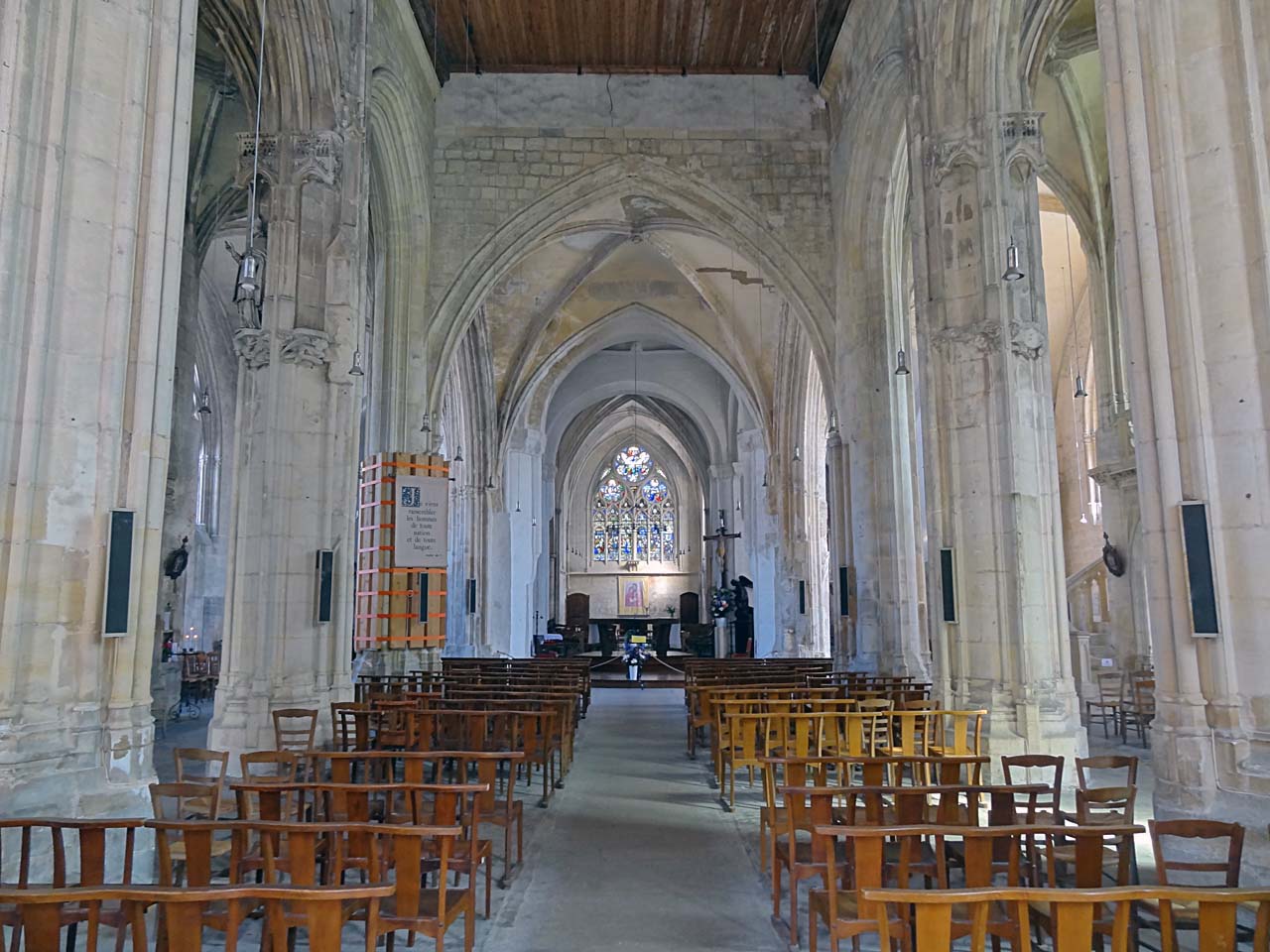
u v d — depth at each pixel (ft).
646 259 102.32
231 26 47.16
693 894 24.08
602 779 40.42
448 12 65.46
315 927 12.33
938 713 32.32
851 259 64.80
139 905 13.43
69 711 21.25
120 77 23.36
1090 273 66.85
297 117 42.60
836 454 66.39
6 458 20.56
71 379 21.90
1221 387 21.36
